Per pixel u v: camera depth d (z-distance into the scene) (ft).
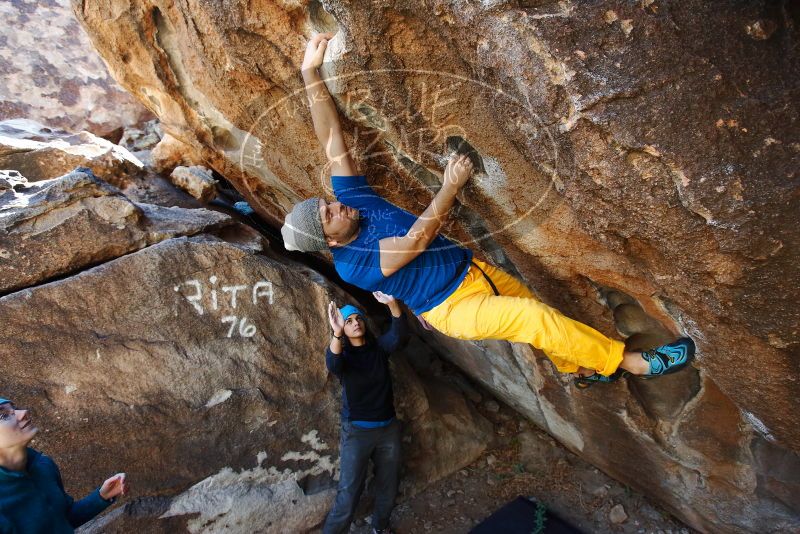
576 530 11.59
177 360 9.86
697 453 9.27
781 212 4.27
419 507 12.52
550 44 4.32
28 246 9.10
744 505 9.14
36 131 13.66
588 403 10.39
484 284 6.95
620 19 4.28
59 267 9.30
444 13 4.74
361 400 10.53
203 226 10.70
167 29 8.39
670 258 5.02
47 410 9.00
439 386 14.70
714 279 4.92
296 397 10.89
